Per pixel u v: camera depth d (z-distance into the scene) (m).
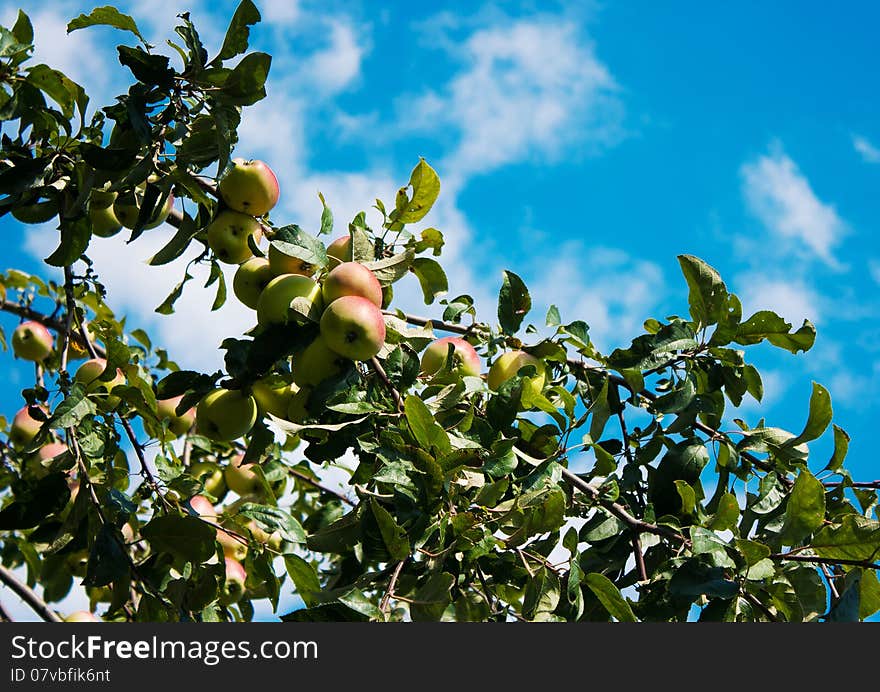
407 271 2.96
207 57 2.60
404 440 2.36
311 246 2.61
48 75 2.90
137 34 2.60
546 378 3.08
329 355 2.51
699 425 3.10
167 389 2.70
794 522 2.54
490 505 2.34
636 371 3.00
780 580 2.54
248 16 2.56
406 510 2.29
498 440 2.49
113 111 2.68
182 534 2.65
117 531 2.64
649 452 2.99
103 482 2.76
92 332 3.81
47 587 3.61
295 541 2.60
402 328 2.81
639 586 2.72
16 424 3.78
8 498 4.30
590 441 2.71
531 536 2.31
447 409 2.57
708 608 2.48
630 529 2.84
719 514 2.54
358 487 2.39
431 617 2.10
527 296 3.19
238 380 2.62
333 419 2.53
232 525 3.32
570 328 3.18
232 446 4.26
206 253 3.07
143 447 2.92
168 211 3.16
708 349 3.07
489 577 2.50
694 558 2.50
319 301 2.58
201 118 2.75
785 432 3.05
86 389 2.84
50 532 2.83
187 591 2.74
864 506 3.01
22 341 3.99
